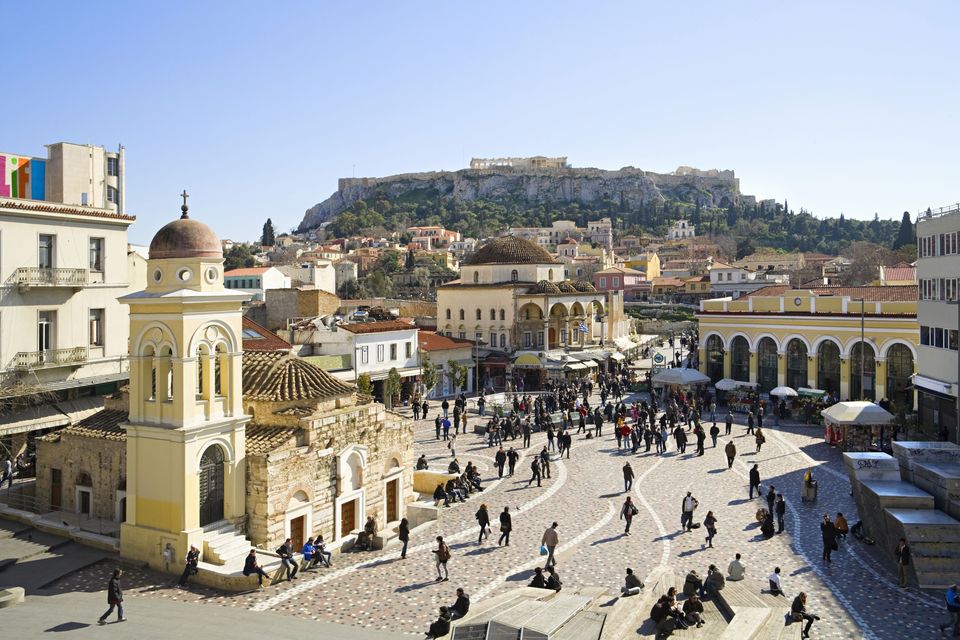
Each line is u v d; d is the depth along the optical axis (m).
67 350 44.16
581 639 20.28
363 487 34.44
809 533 32.88
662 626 21.67
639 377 87.50
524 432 52.31
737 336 74.56
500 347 87.62
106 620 23.31
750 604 24.20
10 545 31.02
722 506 36.91
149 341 29.39
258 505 29.89
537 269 91.19
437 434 54.22
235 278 114.88
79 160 63.97
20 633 22.05
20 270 42.19
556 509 36.97
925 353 49.28
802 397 62.16
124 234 48.88
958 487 29.39
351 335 65.75
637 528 33.69
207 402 29.45
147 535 29.25
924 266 49.59
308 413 32.53
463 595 23.80
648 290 189.12
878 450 47.00
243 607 25.14
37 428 42.19
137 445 29.67
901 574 26.83
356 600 25.92
